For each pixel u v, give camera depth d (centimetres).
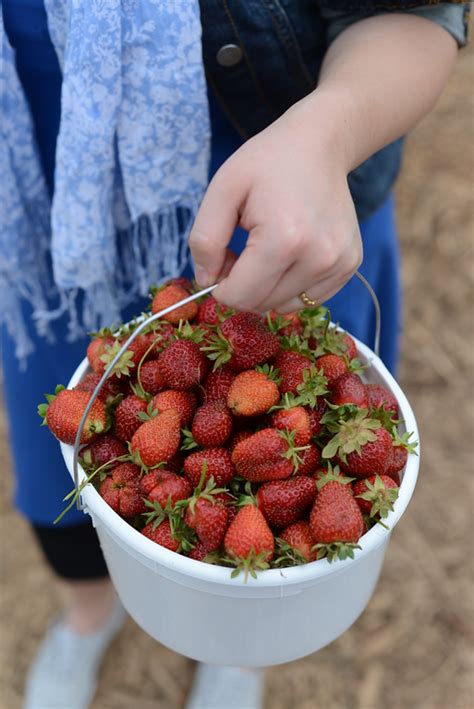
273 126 76
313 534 74
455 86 327
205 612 78
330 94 79
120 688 175
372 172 112
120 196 109
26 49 100
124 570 83
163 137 99
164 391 86
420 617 179
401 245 264
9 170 106
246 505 76
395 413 89
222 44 93
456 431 216
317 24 95
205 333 88
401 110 85
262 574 72
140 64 92
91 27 87
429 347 237
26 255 117
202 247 75
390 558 188
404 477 81
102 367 89
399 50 86
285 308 79
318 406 84
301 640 84
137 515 80
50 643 173
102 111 93
